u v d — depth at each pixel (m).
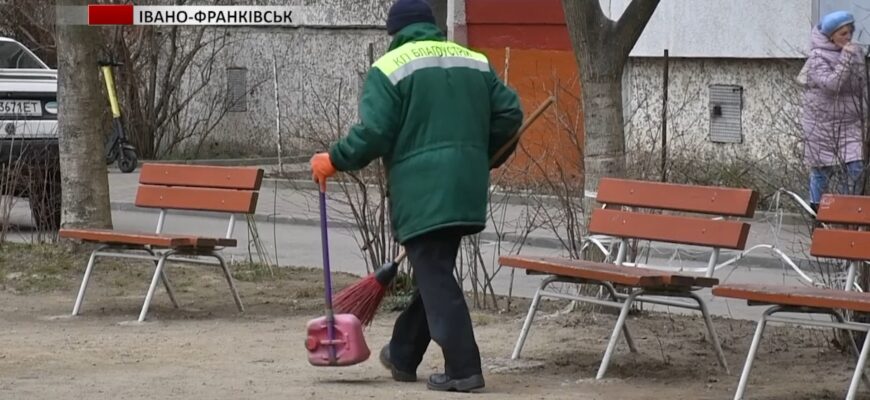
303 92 82.00
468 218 22.88
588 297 28.44
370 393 23.25
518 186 35.00
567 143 36.72
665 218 27.20
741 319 33.66
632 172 35.84
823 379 25.94
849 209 24.73
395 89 22.56
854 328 22.50
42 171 44.53
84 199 40.19
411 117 22.62
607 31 31.72
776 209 38.72
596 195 29.70
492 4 68.12
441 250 23.34
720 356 26.41
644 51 65.19
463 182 22.75
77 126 40.12
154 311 33.78
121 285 37.34
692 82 64.00
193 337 29.95
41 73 49.03
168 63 79.56
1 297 35.56
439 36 23.42
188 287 37.38
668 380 25.48
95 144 40.31
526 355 27.75
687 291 25.94
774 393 24.39
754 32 61.25
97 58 40.25
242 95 84.19
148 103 79.56
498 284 40.16
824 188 29.62
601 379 25.28
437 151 22.66
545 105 24.38
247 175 33.62
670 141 47.78
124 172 71.31
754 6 61.19
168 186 34.75
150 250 33.31
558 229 38.75
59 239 41.31
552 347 28.62
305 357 27.47
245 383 24.25
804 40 59.81
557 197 33.09
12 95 47.62
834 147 29.09
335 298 24.73
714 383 25.27
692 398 23.70
